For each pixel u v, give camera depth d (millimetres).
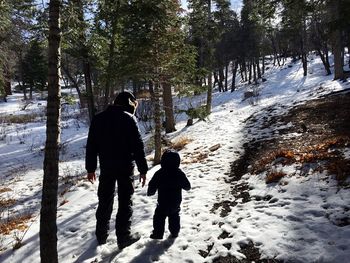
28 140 21578
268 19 12305
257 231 5160
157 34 10578
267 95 31453
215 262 4730
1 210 9422
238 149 10766
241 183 7688
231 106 27781
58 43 4777
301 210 5461
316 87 19844
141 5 10188
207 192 7562
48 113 4676
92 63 14789
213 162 9992
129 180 5449
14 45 15625
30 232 6945
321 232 4746
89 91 17391
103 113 5473
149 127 21406
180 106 30156
